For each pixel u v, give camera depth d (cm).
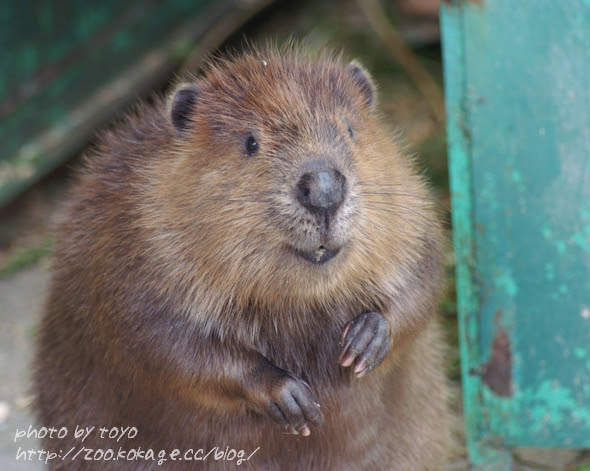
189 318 803
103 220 870
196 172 807
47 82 1602
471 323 939
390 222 818
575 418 929
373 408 864
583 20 885
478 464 965
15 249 1551
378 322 809
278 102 798
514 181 910
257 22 1909
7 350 1308
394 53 1739
